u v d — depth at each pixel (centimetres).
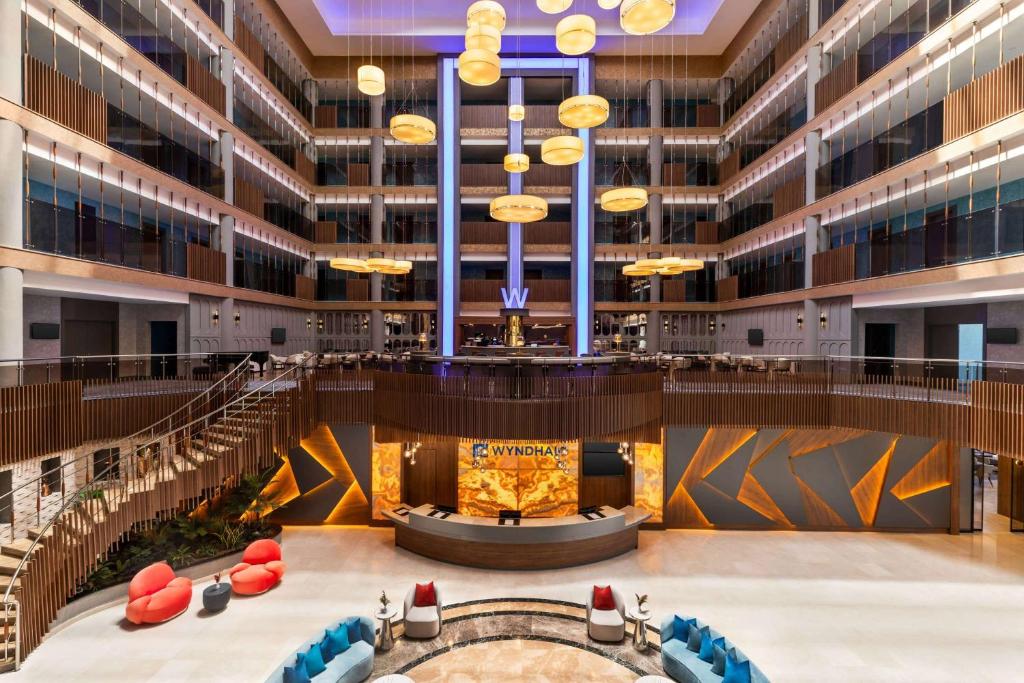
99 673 768
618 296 2420
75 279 1141
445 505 1378
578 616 952
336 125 2423
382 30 2180
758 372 1327
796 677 785
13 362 918
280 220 2092
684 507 1390
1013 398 950
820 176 1683
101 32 1196
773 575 1124
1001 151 1078
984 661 825
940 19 1280
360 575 1120
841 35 1631
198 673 774
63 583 860
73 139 1103
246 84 1870
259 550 1108
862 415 1226
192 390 1171
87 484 889
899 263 1321
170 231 1525
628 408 1218
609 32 2197
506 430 1167
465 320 2339
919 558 1205
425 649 842
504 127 2356
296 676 673
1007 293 1062
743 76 2370
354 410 1354
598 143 2439
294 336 2219
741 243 2198
